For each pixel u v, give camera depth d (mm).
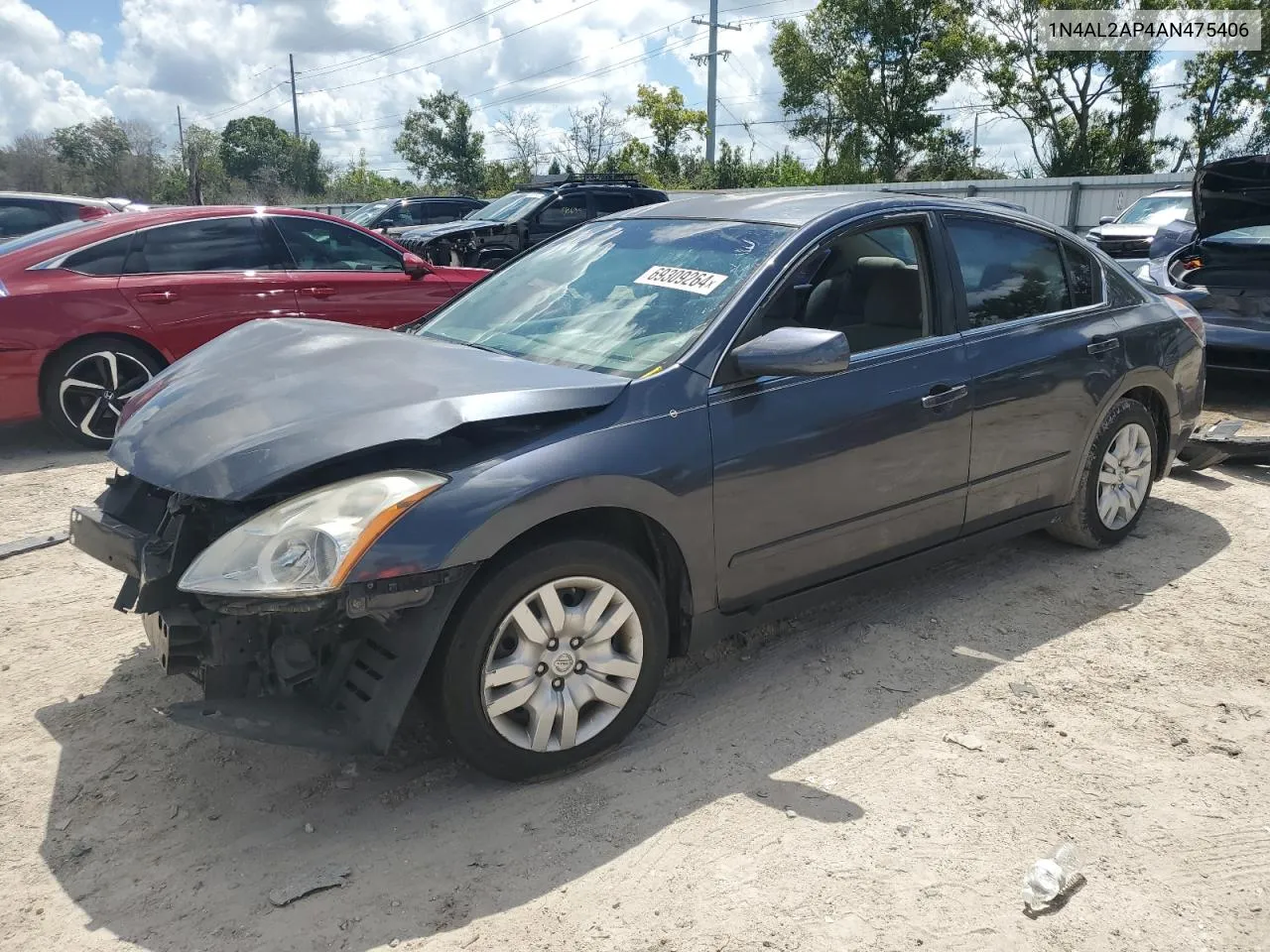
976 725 3273
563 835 2727
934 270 3852
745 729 3264
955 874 2566
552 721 2893
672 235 3844
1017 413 4008
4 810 2861
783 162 40344
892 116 36844
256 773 3051
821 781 2963
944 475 3779
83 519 3076
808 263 3496
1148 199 14977
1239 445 5801
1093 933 2365
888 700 3439
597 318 3529
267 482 2600
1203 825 2758
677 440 3020
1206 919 2414
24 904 2492
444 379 2979
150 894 2527
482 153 52500
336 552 2480
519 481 2709
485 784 2971
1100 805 2848
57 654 3809
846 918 2408
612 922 2404
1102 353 4387
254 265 7277
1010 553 4785
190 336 6945
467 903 2475
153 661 3754
